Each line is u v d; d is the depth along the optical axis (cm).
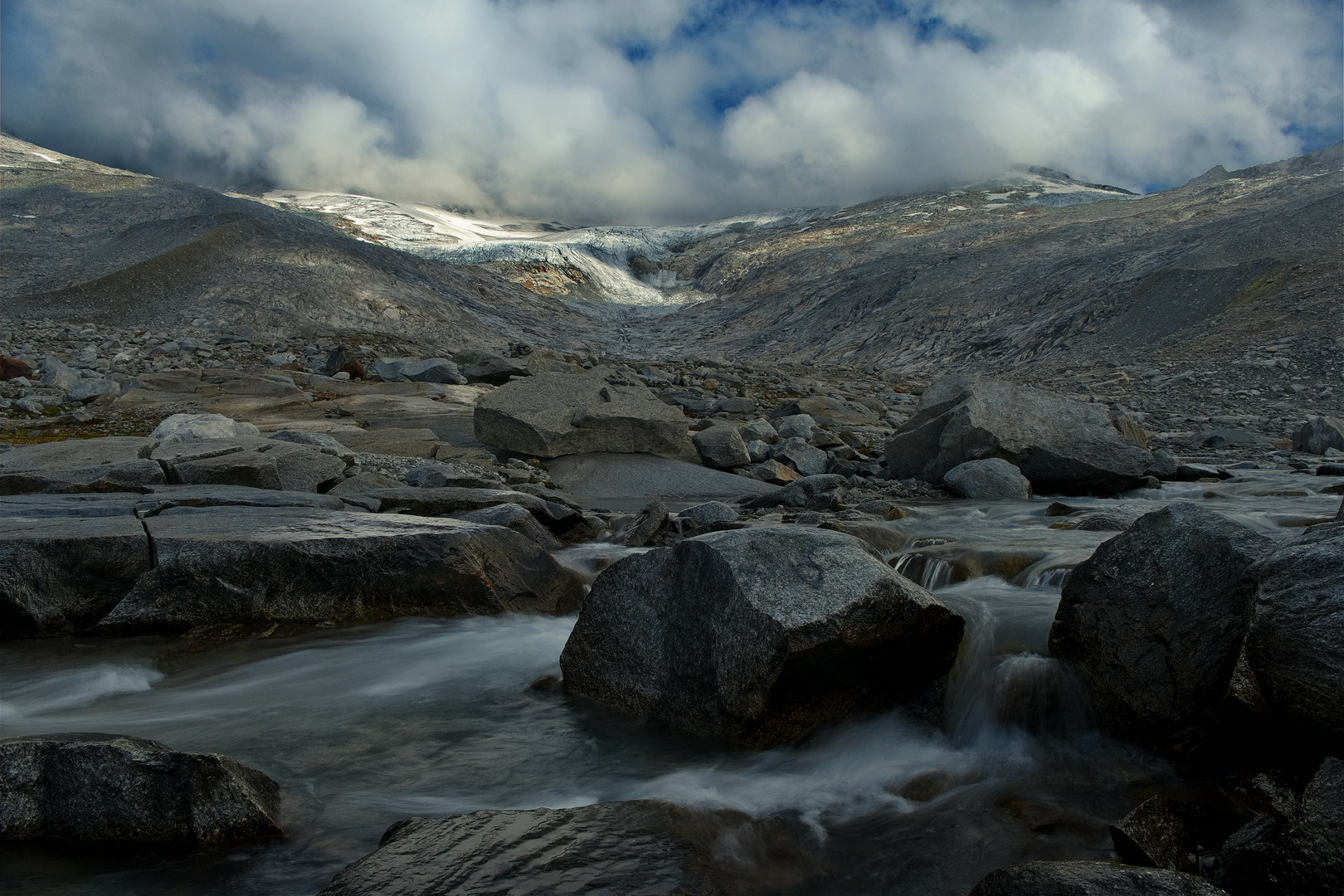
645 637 478
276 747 434
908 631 438
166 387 1986
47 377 1931
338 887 280
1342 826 276
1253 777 343
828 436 1709
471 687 523
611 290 14100
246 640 599
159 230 6900
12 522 675
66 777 346
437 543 655
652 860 302
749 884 309
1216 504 1005
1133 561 452
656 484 1345
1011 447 1255
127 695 512
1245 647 346
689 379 2627
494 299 8600
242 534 639
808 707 427
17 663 556
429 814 368
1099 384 2895
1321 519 814
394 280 6875
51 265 6022
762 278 12419
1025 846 341
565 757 425
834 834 354
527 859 298
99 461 948
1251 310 3503
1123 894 248
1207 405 2417
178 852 333
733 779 399
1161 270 5031
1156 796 360
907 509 1082
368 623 634
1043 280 6781
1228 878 293
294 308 5544
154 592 608
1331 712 309
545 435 1404
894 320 7144
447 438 1573
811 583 434
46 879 314
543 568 720
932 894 310
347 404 1880
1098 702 433
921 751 440
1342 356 2652
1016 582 650
